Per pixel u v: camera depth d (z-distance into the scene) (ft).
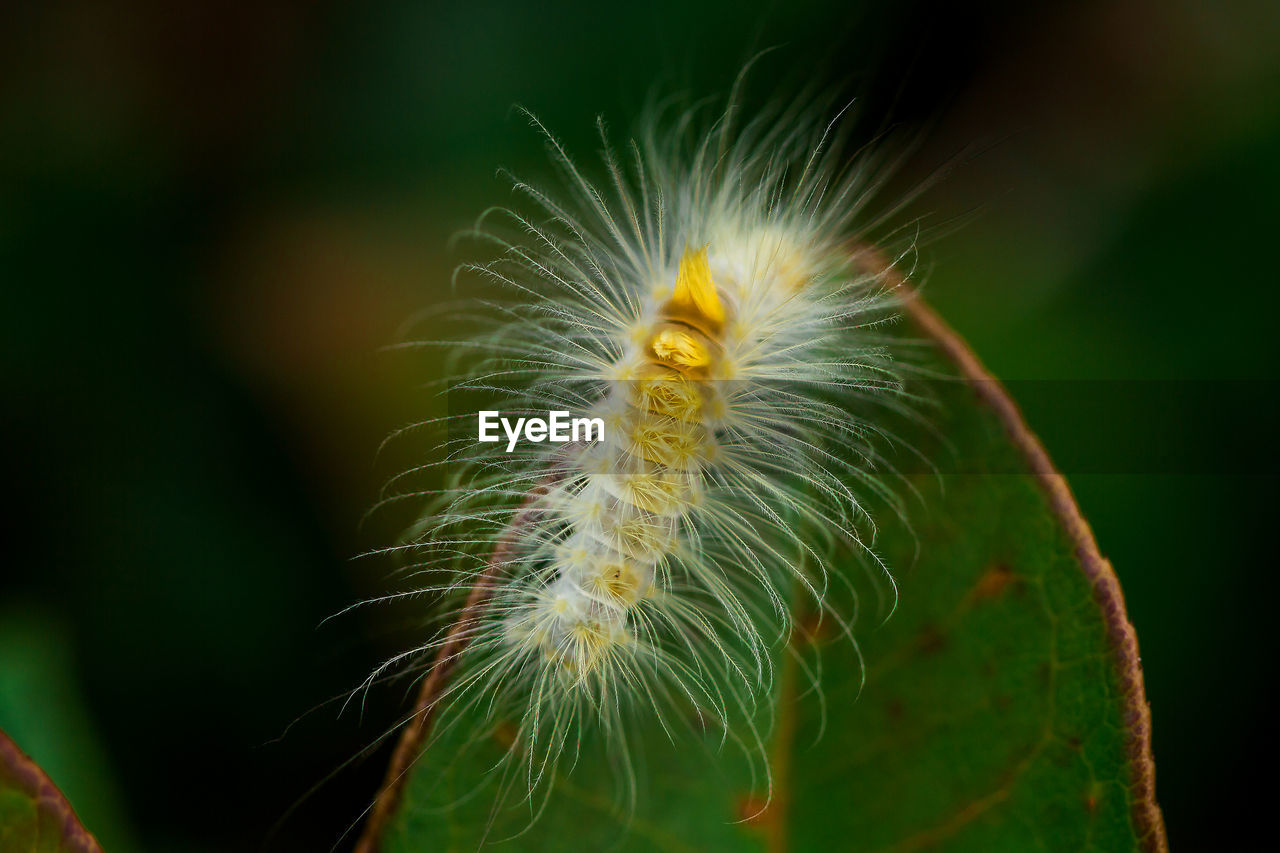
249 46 0.71
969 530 0.61
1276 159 0.68
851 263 0.65
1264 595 0.66
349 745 0.67
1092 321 0.68
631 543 0.65
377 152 0.70
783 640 0.62
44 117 0.70
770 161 0.68
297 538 0.69
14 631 0.65
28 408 0.69
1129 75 0.69
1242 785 0.66
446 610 0.65
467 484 0.65
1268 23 0.69
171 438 0.69
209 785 0.67
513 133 0.70
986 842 0.60
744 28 0.69
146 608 0.68
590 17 0.70
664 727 0.62
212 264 0.70
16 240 0.70
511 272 0.67
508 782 0.61
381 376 0.69
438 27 0.70
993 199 0.69
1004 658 0.60
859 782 0.61
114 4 0.70
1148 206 0.68
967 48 0.69
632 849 0.61
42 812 0.58
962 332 0.68
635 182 0.69
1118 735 0.60
